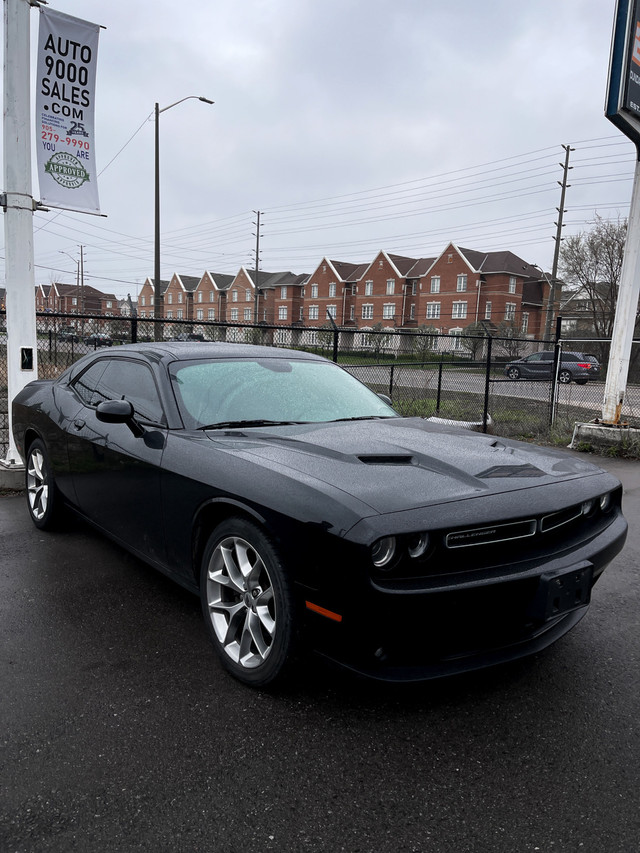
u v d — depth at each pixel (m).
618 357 8.84
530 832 1.86
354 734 2.32
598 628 3.30
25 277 5.68
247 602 2.61
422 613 2.17
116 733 2.30
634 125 8.05
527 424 11.03
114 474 3.51
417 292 64.88
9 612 3.29
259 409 3.43
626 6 7.65
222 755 2.19
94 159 6.10
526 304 61.16
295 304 78.50
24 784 2.02
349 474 2.52
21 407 4.91
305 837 1.83
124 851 1.76
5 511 5.23
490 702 2.56
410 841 1.82
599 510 2.92
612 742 2.30
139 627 3.15
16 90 5.47
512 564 2.39
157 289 23.12
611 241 42.78
